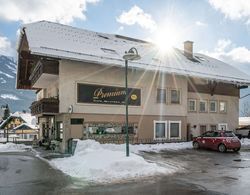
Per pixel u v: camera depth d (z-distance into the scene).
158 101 28.11
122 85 26.06
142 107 27.00
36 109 27.56
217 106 33.66
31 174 12.77
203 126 32.19
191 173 12.98
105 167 12.90
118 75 25.91
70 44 25.61
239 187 10.18
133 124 26.41
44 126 32.28
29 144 31.28
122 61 25.23
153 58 29.97
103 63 23.72
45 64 23.67
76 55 23.25
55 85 26.73
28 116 59.00
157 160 17.30
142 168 13.16
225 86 34.72
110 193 9.40
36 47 22.02
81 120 23.72
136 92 26.77
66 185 10.56
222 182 11.03
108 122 25.00
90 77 24.41
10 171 13.59
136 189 9.93
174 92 29.33
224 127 33.97
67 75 23.44
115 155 14.79
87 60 23.09
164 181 11.23
